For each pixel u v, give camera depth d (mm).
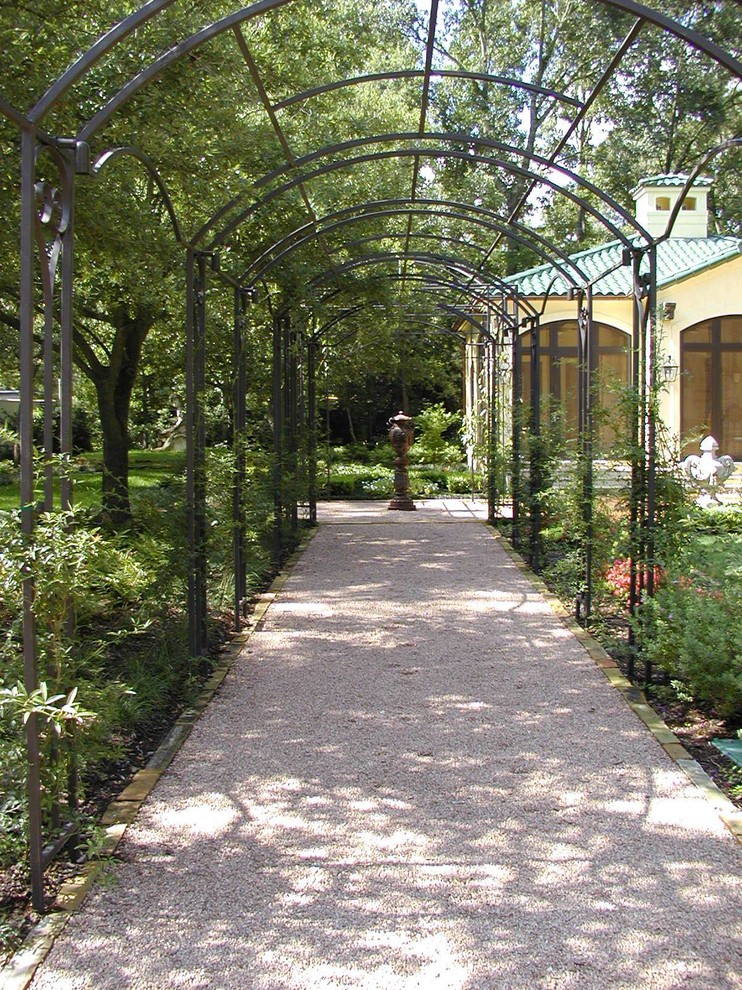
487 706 4504
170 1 2662
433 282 10242
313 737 4074
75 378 17281
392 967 2336
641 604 5129
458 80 20797
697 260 15969
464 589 7500
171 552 4953
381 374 22141
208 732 4145
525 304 9328
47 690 2656
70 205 2953
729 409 15781
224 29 3158
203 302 5305
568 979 2283
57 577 2568
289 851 2990
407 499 13602
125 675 4598
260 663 5316
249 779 3596
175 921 2566
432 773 3654
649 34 16594
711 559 4973
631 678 4953
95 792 3484
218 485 5660
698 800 3367
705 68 17234
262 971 2328
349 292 10242
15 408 13898
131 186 6855
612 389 5477
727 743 3943
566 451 6992
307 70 8094
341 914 2596
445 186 20047
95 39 5586
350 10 10273
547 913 2592
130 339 10492
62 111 5316
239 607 6164
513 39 21328
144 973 2324
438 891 2723
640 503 5180
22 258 2533
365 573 8266
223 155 6863
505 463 10703
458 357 23328
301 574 8234
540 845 3018
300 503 11664
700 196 17016
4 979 2295
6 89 5188
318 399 14648
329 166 5234
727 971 2314
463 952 2402
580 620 6344
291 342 10000
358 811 3299
